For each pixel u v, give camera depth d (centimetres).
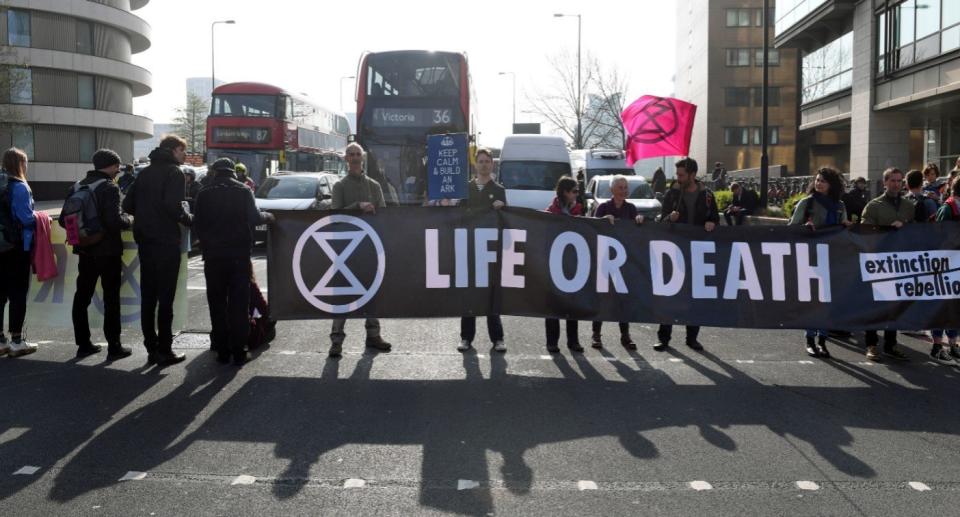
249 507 431
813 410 621
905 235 790
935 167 1071
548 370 743
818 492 457
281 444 532
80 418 587
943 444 543
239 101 2633
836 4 2808
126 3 6306
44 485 461
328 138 3394
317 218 779
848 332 947
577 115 4812
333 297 780
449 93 1819
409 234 781
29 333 899
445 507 432
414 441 539
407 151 1809
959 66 2156
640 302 792
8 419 584
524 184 2259
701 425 580
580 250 791
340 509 429
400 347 838
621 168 2806
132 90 6556
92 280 781
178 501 439
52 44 5478
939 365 784
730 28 6328
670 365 767
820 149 5762
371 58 1827
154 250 737
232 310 744
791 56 6322
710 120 6356
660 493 453
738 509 432
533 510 428
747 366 768
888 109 2575
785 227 791
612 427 573
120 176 1264
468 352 816
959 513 428
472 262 784
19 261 776
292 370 734
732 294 792
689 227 793
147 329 748
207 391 661
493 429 566
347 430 562
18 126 4825
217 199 729
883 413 614
